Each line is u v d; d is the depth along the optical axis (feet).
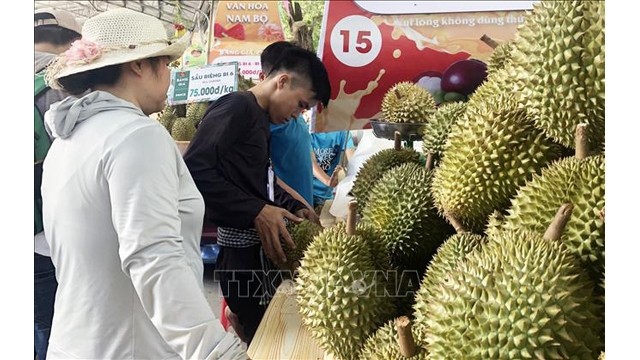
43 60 4.74
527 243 3.05
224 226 4.54
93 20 3.90
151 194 3.47
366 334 3.95
